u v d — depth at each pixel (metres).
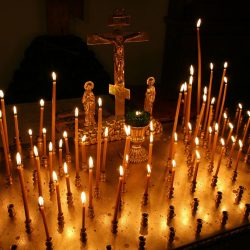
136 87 4.55
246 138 3.21
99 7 4.22
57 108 3.55
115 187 2.56
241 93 4.31
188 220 2.29
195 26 3.87
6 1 3.90
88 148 2.97
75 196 2.45
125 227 2.21
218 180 2.66
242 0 3.96
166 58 4.30
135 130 2.70
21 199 2.41
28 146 2.96
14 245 1.98
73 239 2.11
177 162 2.85
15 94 3.88
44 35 4.13
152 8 4.39
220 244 2.23
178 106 2.60
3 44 4.11
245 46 4.16
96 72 4.12
